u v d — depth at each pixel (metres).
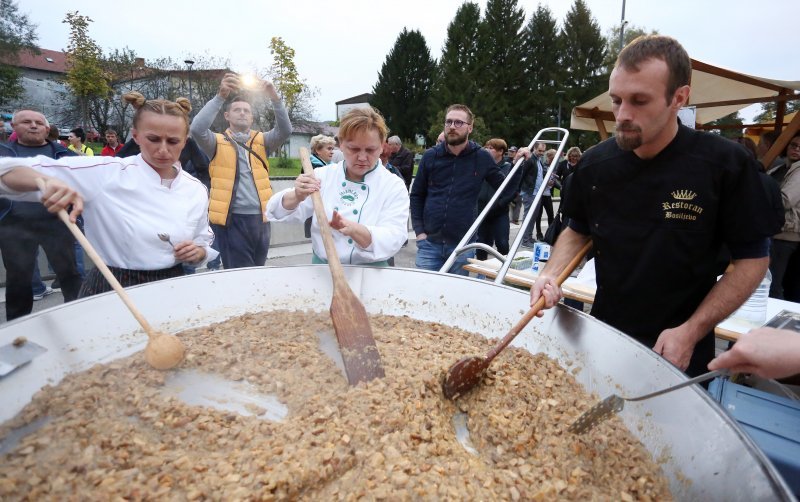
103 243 2.18
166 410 1.41
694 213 1.71
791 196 4.20
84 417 1.36
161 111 2.04
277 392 1.58
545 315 1.91
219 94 4.16
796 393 1.96
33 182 1.78
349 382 1.60
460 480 1.22
